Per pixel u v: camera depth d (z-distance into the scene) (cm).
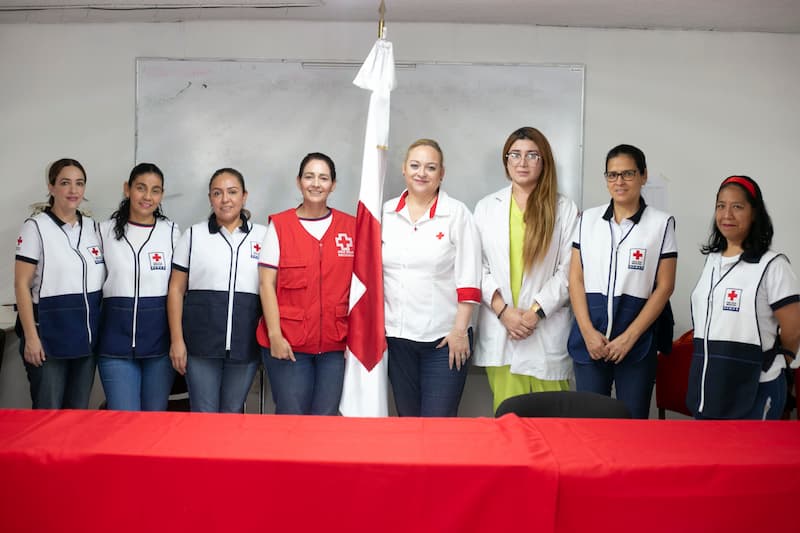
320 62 393
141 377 323
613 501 171
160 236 321
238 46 393
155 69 393
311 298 302
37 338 309
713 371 276
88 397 324
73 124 396
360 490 168
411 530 170
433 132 395
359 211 306
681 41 394
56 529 174
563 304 324
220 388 324
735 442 188
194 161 396
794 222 400
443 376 312
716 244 285
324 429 194
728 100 396
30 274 310
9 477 173
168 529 172
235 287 314
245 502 170
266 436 186
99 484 172
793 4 351
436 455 173
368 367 299
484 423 202
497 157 396
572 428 199
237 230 320
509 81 393
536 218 323
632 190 306
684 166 398
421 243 310
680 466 171
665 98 396
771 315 270
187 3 363
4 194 396
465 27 393
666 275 306
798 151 397
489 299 322
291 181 397
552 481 167
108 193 397
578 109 395
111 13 379
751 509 172
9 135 396
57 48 394
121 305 313
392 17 384
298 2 359
